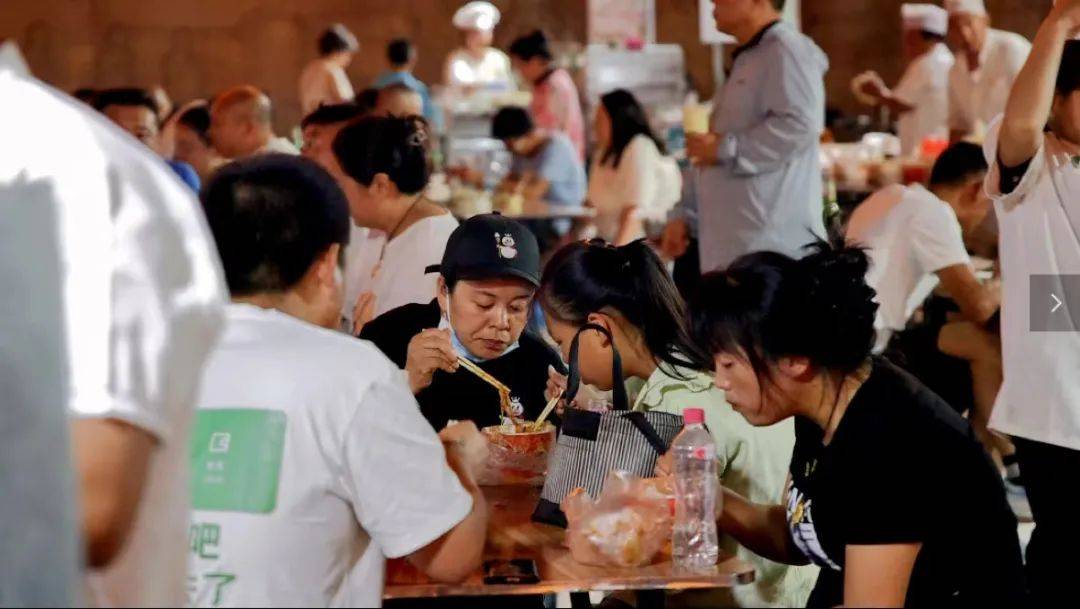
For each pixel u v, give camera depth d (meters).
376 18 12.38
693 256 6.11
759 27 5.28
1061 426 3.47
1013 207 3.54
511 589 2.35
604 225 7.78
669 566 2.49
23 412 1.44
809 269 2.31
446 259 3.13
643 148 7.61
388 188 3.77
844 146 7.57
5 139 1.51
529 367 3.28
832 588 2.60
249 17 12.24
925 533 2.25
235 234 2.20
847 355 2.30
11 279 1.46
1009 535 2.33
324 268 2.25
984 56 7.30
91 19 12.03
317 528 2.13
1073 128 3.42
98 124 1.56
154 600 1.64
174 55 12.18
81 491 1.43
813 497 2.37
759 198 5.27
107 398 1.44
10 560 1.45
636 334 2.93
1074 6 3.31
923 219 4.83
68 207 1.48
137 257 1.49
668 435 2.71
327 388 2.13
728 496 2.79
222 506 2.10
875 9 12.56
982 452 2.31
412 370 2.99
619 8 10.09
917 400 2.29
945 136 8.23
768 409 2.36
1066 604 3.51
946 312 5.21
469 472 2.37
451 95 9.84
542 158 8.48
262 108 5.70
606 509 2.50
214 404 2.13
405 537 2.18
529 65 9.46
